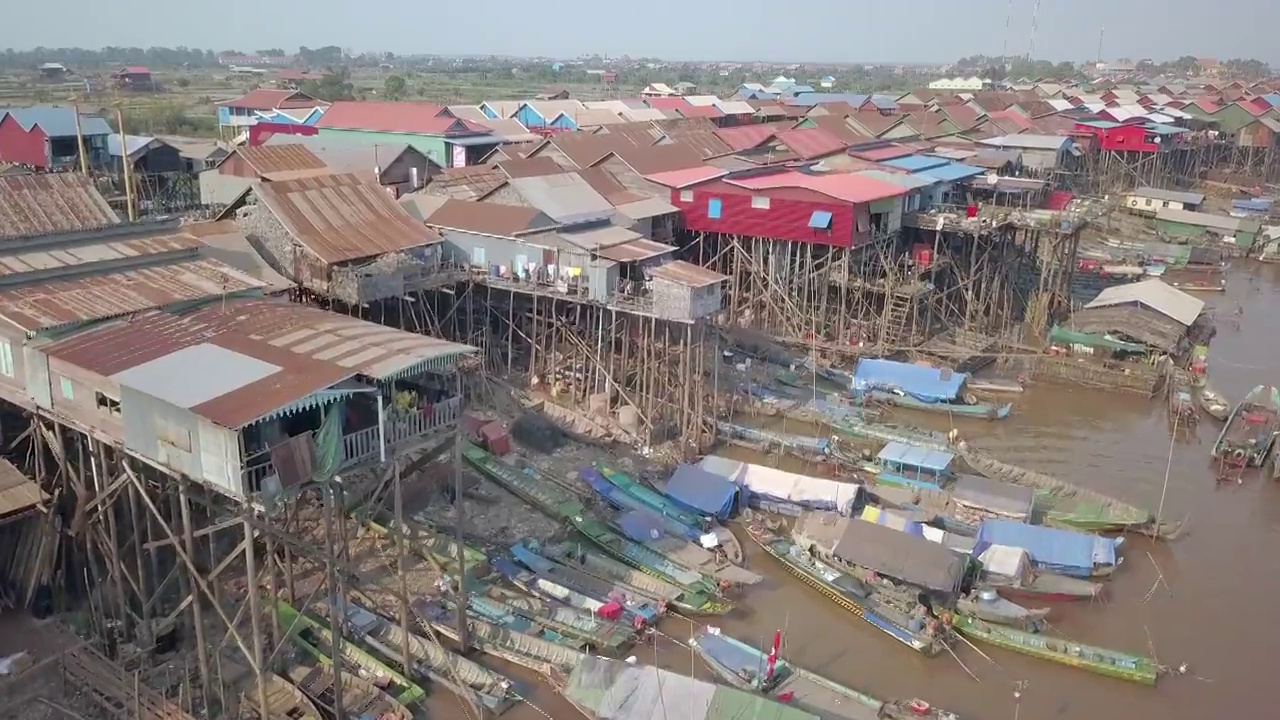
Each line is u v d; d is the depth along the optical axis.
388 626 29.19
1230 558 36.97
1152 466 44.78
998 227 59.19
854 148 80.88
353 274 38.75
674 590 31.92
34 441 29.03
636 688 25.70
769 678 27.50
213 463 22.67
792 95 154.50
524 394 45.16
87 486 28.83
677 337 44.28
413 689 26.67
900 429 45.38
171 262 33.25
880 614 31.47
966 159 79.19
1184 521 38.38
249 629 28.38
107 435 25.67
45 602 29.05
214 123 120.06
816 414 46.72
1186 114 125.88
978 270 62.38
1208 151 124.31
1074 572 33.88
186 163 75.50
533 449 41.31
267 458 23.27
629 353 45.88
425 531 34.09
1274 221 94.12
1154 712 28.47
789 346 55.00
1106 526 37.81
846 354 54.59
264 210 41.69
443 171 64.94
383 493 32.91
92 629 28.16
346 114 88.00
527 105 105.06
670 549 34.19
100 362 25.28
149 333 27.30
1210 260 81.12
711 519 36.50
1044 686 29.30
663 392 43.78
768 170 64.56
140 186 71.69
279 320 28.30
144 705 24.41
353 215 43.66
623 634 29.48
